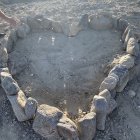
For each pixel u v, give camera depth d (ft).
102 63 16.25
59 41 17.71
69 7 20.59
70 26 17.97
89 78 15.64
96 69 16.02
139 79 15.70
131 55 15.61
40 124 12.64
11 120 13.98
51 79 15.75
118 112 14.16
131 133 13.44
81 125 12.57
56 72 16.06
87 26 18.33
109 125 13.62
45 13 20.06
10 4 21.57
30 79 15.79
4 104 14.66
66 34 17.99
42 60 16.71
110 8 20.20
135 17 19.12
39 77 15.88
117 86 14.51
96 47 17.19
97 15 18.04
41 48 17.40
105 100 13.12
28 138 13.24
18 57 16.89
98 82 15.40
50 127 12.40
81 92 15.01
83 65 16.29
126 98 14.76
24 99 13.93
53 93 15.07
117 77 14.32
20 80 15.76
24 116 13.44
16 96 13.94
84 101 14.58
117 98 14.69
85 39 17.71
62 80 15.65
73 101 14.62
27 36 18.19
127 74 14.80
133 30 17.76
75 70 16.07
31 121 13.64
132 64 15.07
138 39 17.08
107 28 18.19
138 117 14.06
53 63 16.52
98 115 13.05
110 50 16.92
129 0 20.99
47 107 13.00
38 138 13.14
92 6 20.54
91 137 12.87
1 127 13.89
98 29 18.20
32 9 20.66
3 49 16.29
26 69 16.31
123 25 17.62
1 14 15.78
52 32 18.33
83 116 13.53
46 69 16.24
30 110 13.15
